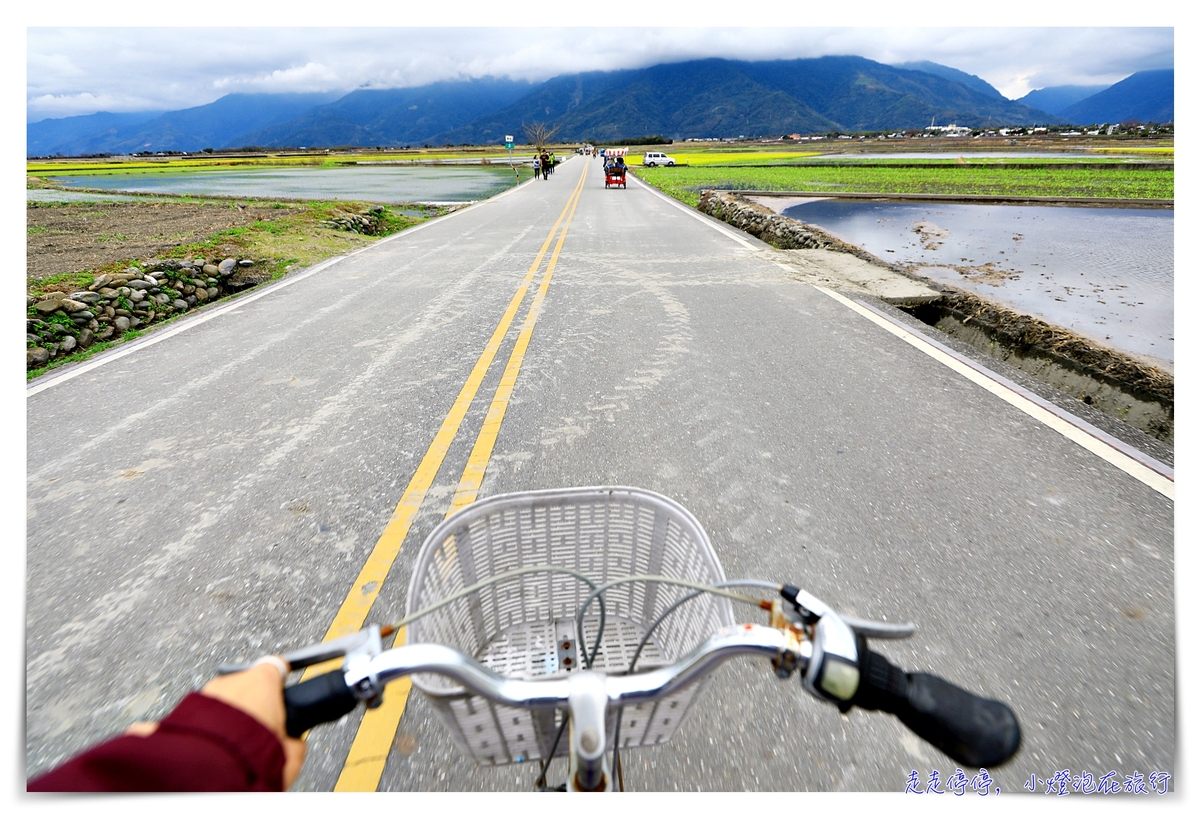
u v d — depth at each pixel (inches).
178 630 96.4
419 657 37.9
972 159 2049.7
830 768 71.6
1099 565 105.5
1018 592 99.4
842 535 115.1
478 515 60.2
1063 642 89.3
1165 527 115.9
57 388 204.2
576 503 63.9
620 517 65.7
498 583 66.4
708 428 161.9
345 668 36.7
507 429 164.1
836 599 98.3
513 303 302.8
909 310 312.8
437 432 163.6
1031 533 114.7
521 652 65.9
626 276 361.4
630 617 71.6
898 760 72.6
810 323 258.7
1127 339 277.3
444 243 514.6
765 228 574.9
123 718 81.1
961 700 35.4
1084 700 79.8
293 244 491.5
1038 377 254.4
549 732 50.6
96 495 136.9
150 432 169.3
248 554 114.9
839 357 215.9
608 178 1182.3
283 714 34.1
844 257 416.2
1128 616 94.0
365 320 280.2
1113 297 364.5
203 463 150.8
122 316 292.5
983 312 293.9
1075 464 139.8
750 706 80.3
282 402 188.1
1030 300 357.1
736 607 100.2
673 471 140.1
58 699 84.0
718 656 40.3
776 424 163.5
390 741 75.5
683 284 337.1
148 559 114.1
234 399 191.6
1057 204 903.1
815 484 133.4
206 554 115.1
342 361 224.4
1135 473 135.4
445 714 44.3
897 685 36.1
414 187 1462.8
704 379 197.0
